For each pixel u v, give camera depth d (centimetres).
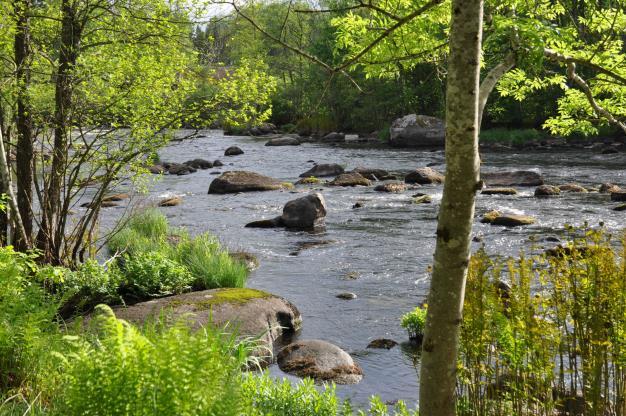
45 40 1055
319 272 1312
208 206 2112
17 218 920
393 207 2045
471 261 509
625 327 479
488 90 377
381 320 1015
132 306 928
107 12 1053
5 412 443
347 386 776
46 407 464
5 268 586
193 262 1199
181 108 1045
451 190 338
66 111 1019
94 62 993
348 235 1664
